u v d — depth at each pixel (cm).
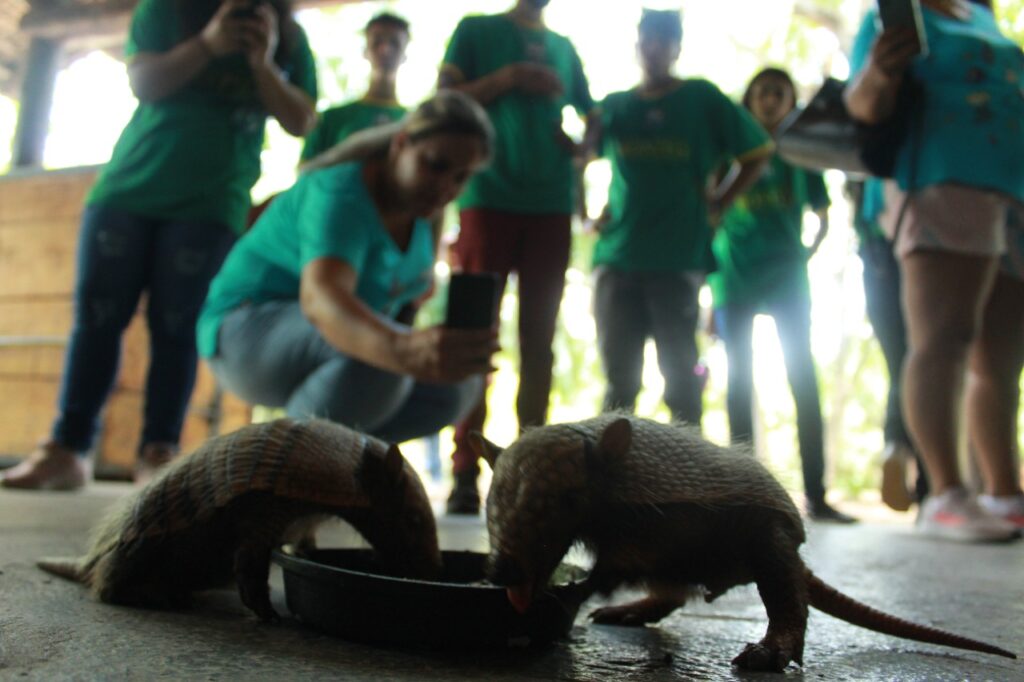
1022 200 494
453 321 325
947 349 506
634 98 645
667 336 626
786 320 718
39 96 1026
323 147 656
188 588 236
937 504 530
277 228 429
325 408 426
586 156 614
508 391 1523
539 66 583
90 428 591
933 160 493
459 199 598
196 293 557
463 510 595
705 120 638
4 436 850
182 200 545
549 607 195
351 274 378
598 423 202
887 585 330
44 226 861
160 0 542
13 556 290
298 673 164
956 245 489
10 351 855
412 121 397
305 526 245
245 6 507
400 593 189
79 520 416
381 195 413
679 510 194
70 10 1006
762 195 716
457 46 610
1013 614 276
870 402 1650
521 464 188
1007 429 562
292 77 591
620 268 632
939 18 535
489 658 190
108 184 550
